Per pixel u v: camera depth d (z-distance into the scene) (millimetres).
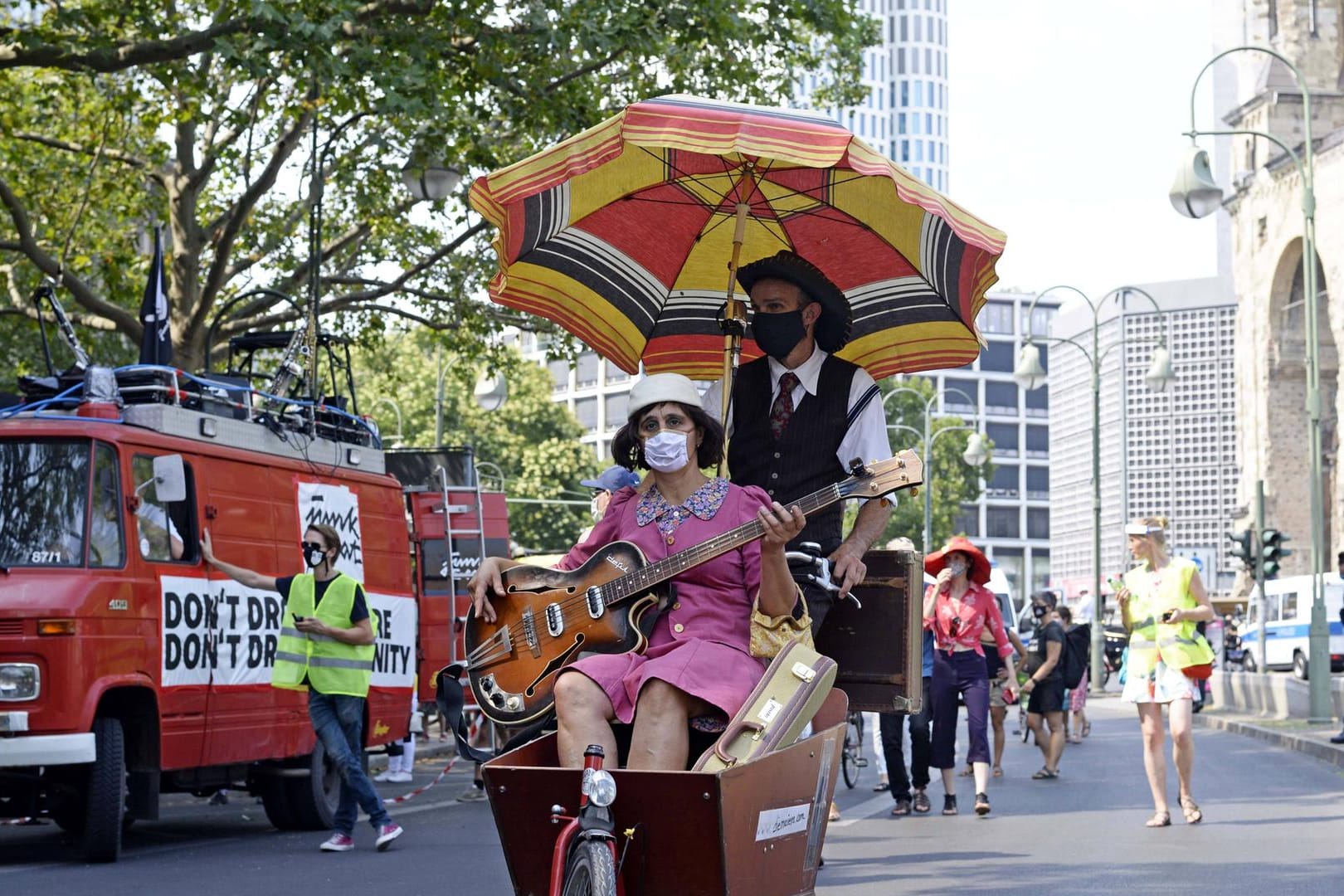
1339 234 75500
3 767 12430
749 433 7891
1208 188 31594
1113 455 127312
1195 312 123312
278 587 13750
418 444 78000
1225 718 35062
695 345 8586
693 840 5656
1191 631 14852
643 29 24484
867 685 7539
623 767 6258
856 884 11266
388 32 23562
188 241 28391
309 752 15562
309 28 21578
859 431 7766
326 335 20625
